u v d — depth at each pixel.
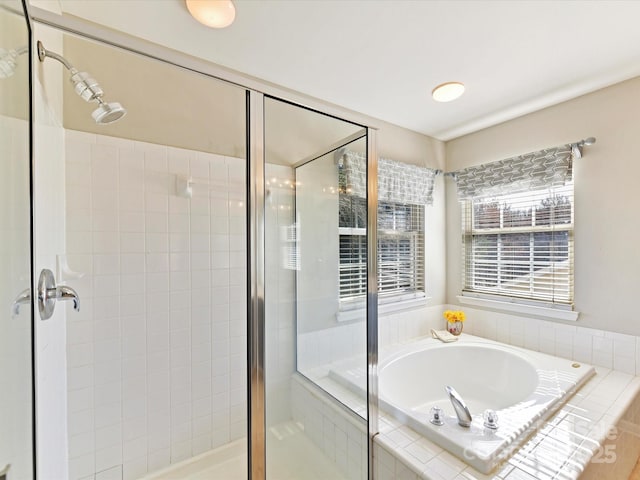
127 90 1.53
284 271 1.78
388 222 2.57
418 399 2.22
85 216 1.42
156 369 1.61
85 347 1.43
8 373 0.56
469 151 2.75
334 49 1.59
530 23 1.39
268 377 1.67
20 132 0.67
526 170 2.30
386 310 2.51
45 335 1.01
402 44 1.55
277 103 1.58
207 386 1.75
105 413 1.47
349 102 2.17
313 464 1.66
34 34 0.90
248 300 1.59
